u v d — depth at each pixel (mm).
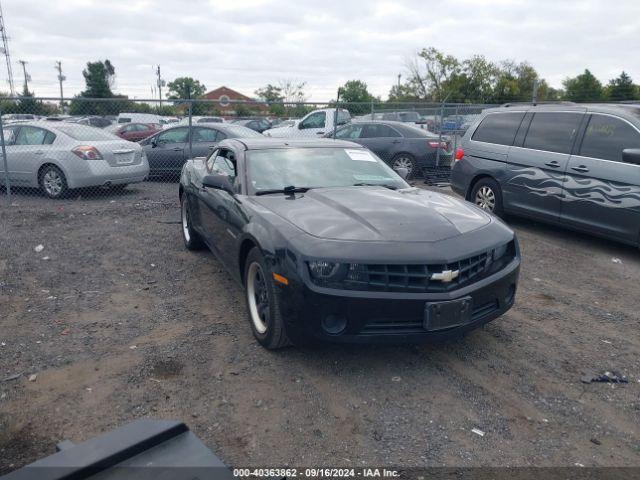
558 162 7293
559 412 3338
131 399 3393
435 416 3258
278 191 4660
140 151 10820
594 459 2898
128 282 5574
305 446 2959
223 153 5684
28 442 2973
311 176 4953
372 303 3408
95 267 6055
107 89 56406
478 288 3660
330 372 3742
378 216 3918
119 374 3693
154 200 10180
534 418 3266
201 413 3248
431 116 20656
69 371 3734
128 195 10734
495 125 8438
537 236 7828
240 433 3064
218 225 5082
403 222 3842
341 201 4250
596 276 6059
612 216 6695
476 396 3488
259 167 4945
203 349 4062
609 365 3947
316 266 3455
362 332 3479
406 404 3377
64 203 9805
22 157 10195
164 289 5375
